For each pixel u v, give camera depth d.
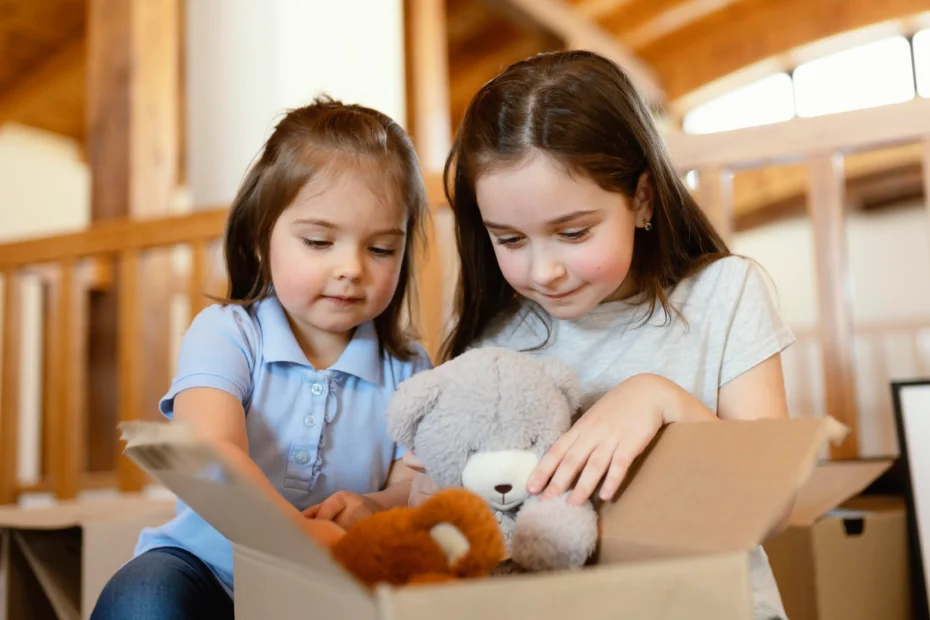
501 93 0.89
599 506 0.74
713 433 0.69
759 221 5.86
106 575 1.10
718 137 1.52
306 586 0.54
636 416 0.76
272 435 0.99
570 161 0.83
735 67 5.79
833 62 5.78
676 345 1.00
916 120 1.41
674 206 0.98
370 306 0.98
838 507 1.34
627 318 1.03
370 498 0.94
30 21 4.23
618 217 0.87
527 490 0.75
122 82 2.61
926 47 5.46
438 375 0.80
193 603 0.89
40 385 3.45
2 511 1.24
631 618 0.47
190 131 2.58
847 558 1.19
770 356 0.98
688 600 0.49
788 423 0.61
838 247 1.46
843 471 1.29
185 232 1.94
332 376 1.03
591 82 0.89
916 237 5.55
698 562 0.50
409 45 3.59
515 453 0.75
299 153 0.96
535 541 0.69
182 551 0.95
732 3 5.54
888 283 5.59
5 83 4.70
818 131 1.46
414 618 0.42
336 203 0.94
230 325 0.99
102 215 2.59
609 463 0.74
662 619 0.48
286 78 2.46
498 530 0.65
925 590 1.24
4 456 2.16
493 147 0.86
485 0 4.43
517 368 0.79
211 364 0.94
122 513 1.21
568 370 0.84
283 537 0.52
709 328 1.00
